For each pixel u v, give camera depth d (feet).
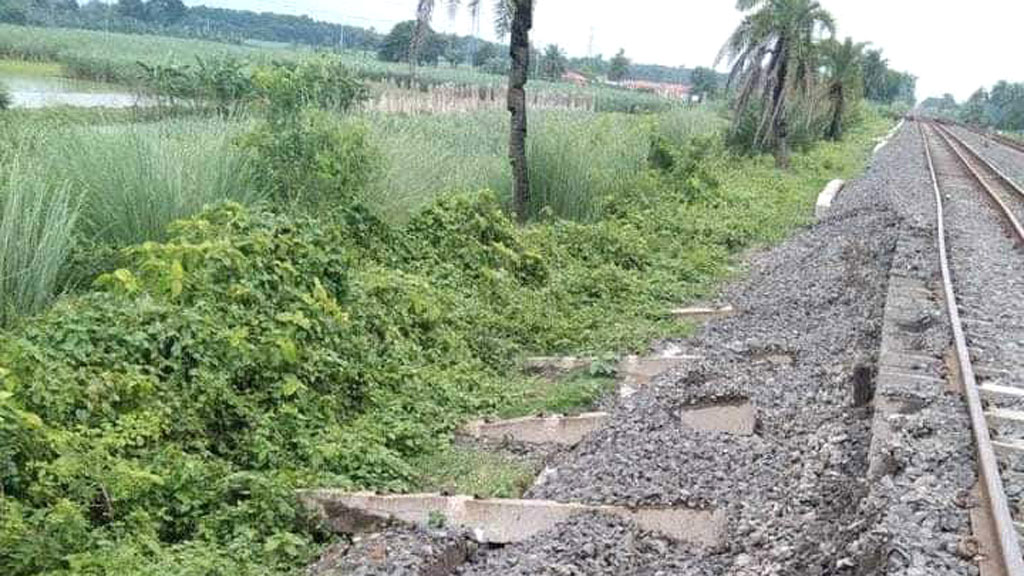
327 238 33.40
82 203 33.22
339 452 23.82
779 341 35.60
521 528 21.18
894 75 415.03
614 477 23.26
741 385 29.76
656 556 19.84
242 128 44.06
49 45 149.48
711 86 241.35
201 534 19.77
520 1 52.65
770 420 27.09
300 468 23.39
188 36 246.68
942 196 86.48
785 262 53.98
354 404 27.86
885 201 76.54
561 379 33.19
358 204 40.27
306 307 28.73
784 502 21.26
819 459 23.13
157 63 79.71
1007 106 421.18
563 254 48.37
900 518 18.66
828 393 28.40
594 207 59.57
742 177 93.81
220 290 27.17
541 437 27.78
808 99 125.29
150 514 19.79
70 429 20.63
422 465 25.38
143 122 49.55
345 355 29.09
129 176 35.06
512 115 55.06
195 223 30.09
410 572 18.30
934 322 35.32
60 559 17.39
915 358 30.30
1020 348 33.63
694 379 30.53
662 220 60.39
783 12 108.27
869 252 52.06
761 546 19.76
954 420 24.53
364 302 32.48
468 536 20.63
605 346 36.22
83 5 277.03
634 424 26.71
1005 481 21.71
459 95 115.85
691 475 23.24
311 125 42.65
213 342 24.95
